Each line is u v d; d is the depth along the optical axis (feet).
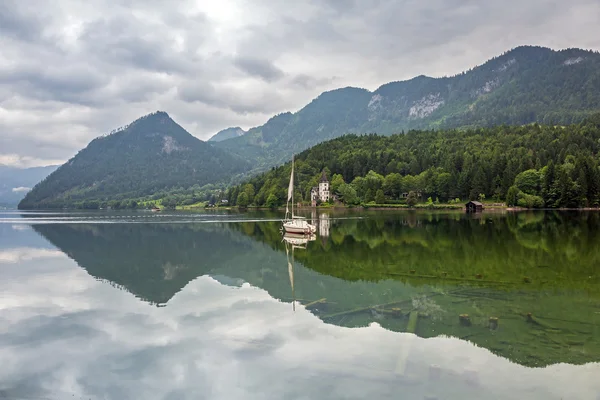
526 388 45.68
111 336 66.49
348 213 501.56
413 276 107.96
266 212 600.80
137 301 87.97
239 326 69.36
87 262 142.10
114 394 48.29
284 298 87.76
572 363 51.72
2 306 85.51
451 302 80.43
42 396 48.26
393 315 72.74
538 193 483.10
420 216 402.72
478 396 44.09
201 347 60.59
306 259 145.59
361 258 143.64
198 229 293.84
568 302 78.89
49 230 296.30
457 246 167.73
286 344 60.54
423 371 50.21
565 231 220.43
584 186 442.91
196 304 84.23
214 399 45.55
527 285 93.76
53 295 94.43
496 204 502.79
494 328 64.34
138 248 182.09
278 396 45.42
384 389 46.01
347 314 74.38
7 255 162.61
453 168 612.70
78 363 56.70
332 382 48.11
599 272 107.86
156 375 52.37
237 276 114.32
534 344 57.82
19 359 58.49
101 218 488.44
